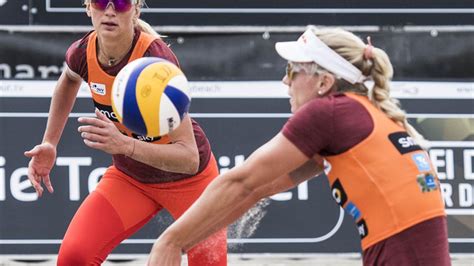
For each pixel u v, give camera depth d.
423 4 22.23
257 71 21.91
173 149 13.62
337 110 10.92
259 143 21.69
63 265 14.76
